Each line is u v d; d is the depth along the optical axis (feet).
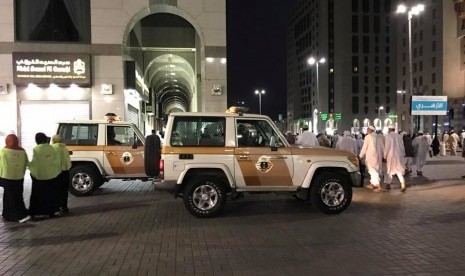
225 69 80.79
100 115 75.92
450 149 112.06
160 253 22.81
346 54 483.10
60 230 28.32
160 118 186.29
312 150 33.53
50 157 32.42
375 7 487.20
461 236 25.98
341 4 481.87
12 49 73.67
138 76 100.22
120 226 29.32
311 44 526.57
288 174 32.94
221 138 32.55
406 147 57.72
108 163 43.19
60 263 21.22
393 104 489.26
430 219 30.89
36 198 32.01
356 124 424.46
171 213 33.88
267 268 20.22
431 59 307.37
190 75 134.82
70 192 42.75
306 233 27.04
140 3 76.95
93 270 20.11
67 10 75.92
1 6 73.41
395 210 34.55
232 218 31.83
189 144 32.17
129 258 21.94
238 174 32.27
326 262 21.07
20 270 20.22
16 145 31.45
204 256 22.22
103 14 76.13
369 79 486.38
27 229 28.73
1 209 36.42
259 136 33.40
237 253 22.72
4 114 73.61
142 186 50.98
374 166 44.93
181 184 32.01
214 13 80.53
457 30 289.12
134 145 43.83
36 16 75.05
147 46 112.16
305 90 550.36
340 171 34.24
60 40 75.61
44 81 74.02
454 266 20.34
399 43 355.97
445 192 44.04
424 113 100.99
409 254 22.34
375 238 25.68
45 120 74.64
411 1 327.06
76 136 43.68
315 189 33.17
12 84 73.72
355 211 34.27
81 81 74.74
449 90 292.20
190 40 113.91
